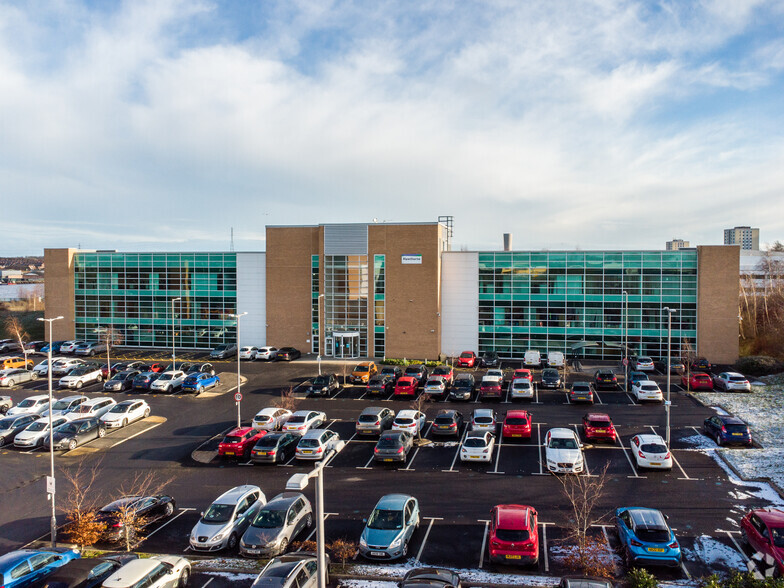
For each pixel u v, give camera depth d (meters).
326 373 47.28
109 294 62.84
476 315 54.81
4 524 21.14
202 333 60.72
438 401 38.50
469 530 19.55
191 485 24.59
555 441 25.22
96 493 23.78
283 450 27.62
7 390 43.44
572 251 52.81
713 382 41.59
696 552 17.42
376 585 15.77
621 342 51.94
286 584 13.89
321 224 55.00
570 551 17.70
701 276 49.75
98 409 35.25
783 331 53.44
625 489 22.58
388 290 53.78
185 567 16.25
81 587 14.91
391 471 25.70
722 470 24.55
